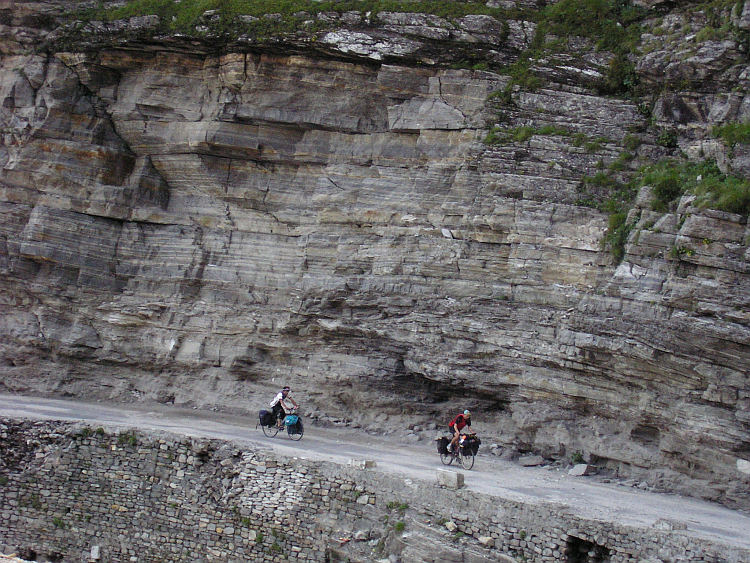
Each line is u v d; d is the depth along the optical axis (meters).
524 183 19.39
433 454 18.22
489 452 18.64
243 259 22.16
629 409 17.00
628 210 18.31
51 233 22.33
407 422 20.05
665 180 17.78
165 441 17.16
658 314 16.45
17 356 22.27
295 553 15.54
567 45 21.02
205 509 16.42
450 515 14.47
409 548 14.38
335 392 20.77
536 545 13.64
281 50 21.38
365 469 15.63
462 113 20.62
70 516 17.14
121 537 16.83
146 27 21.97
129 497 17.00
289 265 21.77
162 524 16.66
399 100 21.31
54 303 22.39
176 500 16.69
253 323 21.67
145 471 17.06
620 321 16.88
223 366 21.94
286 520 15.78
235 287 22.03
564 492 15.30
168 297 22.39
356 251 20.89
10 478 17.45
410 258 20.11
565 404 17.94
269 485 16.16
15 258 22.31
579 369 17.52
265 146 22.05
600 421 17.59
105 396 22.23
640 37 20.69
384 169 21.16
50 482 17.38
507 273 19.06
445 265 19.61
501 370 18.62
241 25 21.42
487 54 20.97
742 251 15.84
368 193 21.14
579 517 13.51
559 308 18.28
